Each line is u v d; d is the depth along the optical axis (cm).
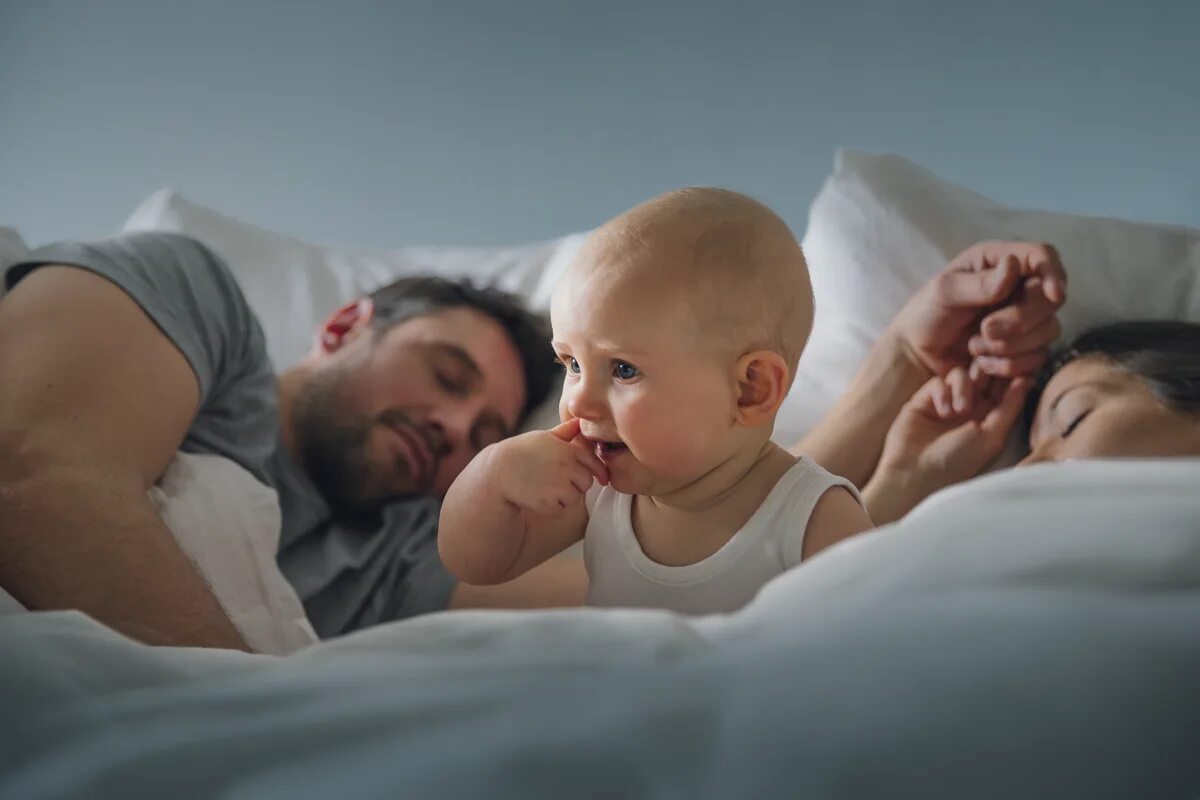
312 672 41
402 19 207
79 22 213
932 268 142
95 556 92
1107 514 42
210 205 213
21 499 94
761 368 77
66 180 215
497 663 40
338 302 159
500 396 146
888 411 133
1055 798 31
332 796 32
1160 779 31
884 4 190
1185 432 121
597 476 80
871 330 142
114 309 112
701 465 78
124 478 101
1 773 36
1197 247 139
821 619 40
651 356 75
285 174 212
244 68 211
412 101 208
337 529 136
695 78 198
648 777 32
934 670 34
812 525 79
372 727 35
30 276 116
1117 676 33
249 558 114
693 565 81
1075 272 138
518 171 206
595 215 204
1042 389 130
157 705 38
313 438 140
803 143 195
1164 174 181
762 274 77
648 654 40
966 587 40
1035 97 186
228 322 127
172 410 112
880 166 149
